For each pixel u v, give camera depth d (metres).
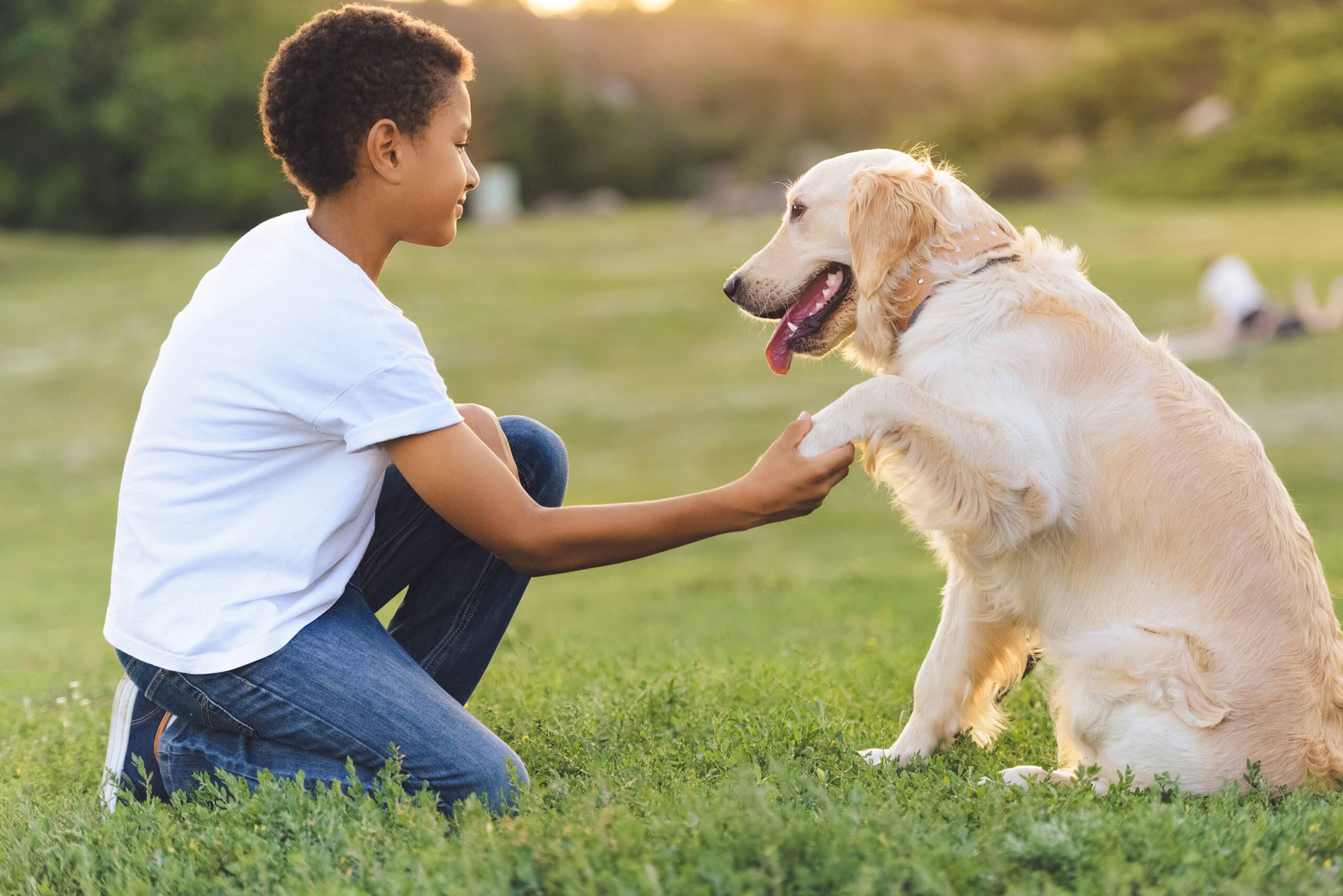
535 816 2.31
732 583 9.19
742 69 82.19
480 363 20.98
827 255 3.61
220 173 43.00
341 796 2.40
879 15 102.56
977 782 2.91
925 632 5.90
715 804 2.33
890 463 3.02
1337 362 15.21
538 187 60.41
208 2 44.59
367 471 2.50
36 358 22.72
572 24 87.31
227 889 2.08
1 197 42.34
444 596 2.96
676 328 22.88
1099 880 2.03
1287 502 3.03
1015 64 86.31
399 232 2.62
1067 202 42.75
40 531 14.16
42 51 40.97
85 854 2.23
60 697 4.59
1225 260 17.23
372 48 2.46
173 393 2.47
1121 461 2.98
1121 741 2.86
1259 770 2.74
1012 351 3.07
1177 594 2.90
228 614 2.42
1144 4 96.25
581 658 4.66
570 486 14.23
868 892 1.91
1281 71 51.41
